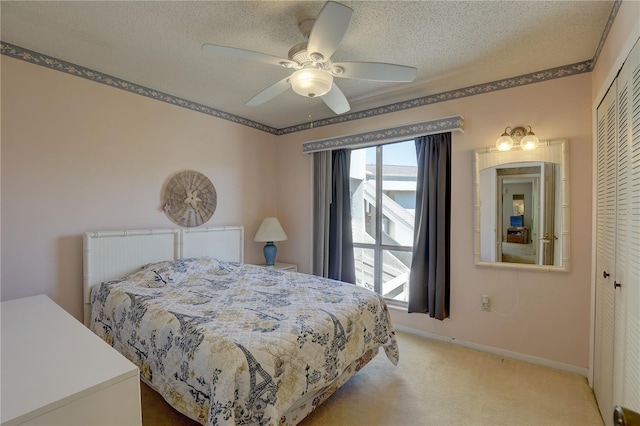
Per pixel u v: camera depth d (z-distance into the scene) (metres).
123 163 2.75
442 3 1.71
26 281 2.25
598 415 1.88
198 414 1.44
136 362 1.87
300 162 4.06
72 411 0.95
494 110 2.71
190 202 3.24
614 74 1.68
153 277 2.54
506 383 2.23
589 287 2.33
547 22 1.88
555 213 2.45
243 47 2.19
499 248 2.68
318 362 1.66
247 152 3.87
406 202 3.33
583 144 2.34
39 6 1.75
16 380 1.02
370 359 2.30
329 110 3.53
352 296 2.24
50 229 2.36
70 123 2.45
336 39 1.49
